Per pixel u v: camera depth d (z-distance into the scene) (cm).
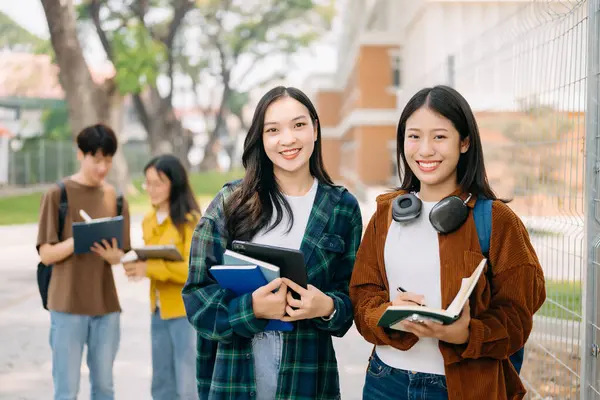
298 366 287
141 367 641
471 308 261
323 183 310
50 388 582
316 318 281
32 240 1678
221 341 281
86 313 436
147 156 5088
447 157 273
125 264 440
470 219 270
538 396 442
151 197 467
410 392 271
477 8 2045
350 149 3791
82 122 2355
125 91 2464
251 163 300
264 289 266
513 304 262
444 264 268
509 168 695
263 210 295
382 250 284
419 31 2289
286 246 294
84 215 436
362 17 4041
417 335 255
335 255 297
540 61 474
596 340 332
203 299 288
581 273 361
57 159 3719
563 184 404
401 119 287
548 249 455
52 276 438
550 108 442
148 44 2536
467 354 254
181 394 455
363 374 608
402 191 297
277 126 292
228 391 285
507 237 266
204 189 3984
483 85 738
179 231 463
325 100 4762
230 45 4788
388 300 280
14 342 737
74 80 2336
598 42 331
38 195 3097
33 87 5003
